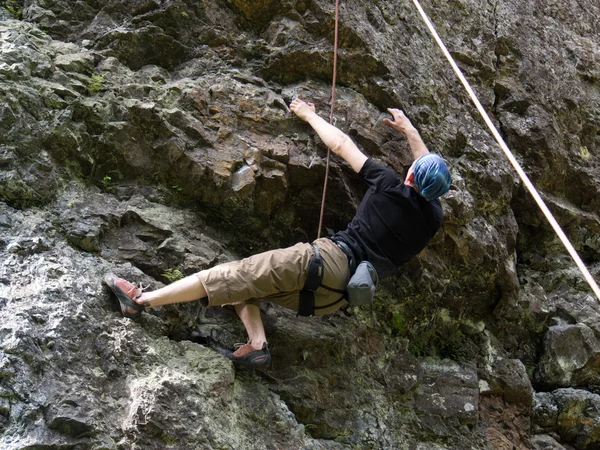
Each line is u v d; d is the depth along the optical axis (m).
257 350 3.37
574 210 5.24
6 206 3.35
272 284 3.28
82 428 2.72
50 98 3.57
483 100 5.06
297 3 4.35
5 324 2.84
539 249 5.26
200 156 3.80
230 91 4.05
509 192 4.77
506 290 4.68
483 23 5.29
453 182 4.40
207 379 3.21
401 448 3.90
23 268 3.13
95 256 3.44
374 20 4.55
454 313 4.58
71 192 3.56
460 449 4.08
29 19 4.07
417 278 4.28
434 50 4.88
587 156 5.52
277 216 4.06
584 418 4.63
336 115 4.18
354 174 4.10
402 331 4.36
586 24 6.20
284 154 3.93
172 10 4.17
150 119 3.76
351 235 3.51
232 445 3.05
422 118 4.51
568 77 5.61
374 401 3.94
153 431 2.86
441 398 4.20
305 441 3.44
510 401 4.51
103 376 2.95
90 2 4.21
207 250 3.76
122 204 3.68
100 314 3.15
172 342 3.32
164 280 3.55
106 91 3.80
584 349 4.79
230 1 4.32
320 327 3.92
